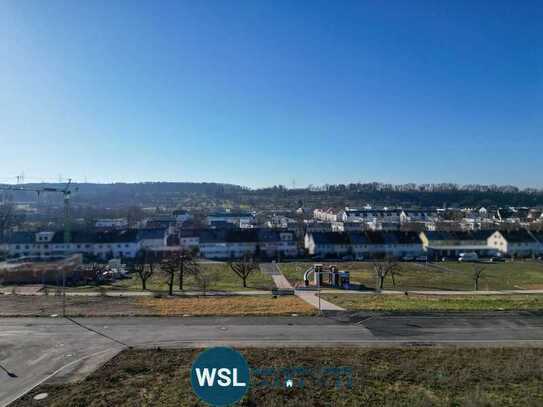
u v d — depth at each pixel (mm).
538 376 22922
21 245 87500
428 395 20703
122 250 89188
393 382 22172
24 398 20047
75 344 27484
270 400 20047
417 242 96625
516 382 22266
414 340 28703
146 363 24219
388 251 94875
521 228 111250
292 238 95438
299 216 173750
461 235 99125
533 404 19844
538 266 81062
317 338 28953
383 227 131250
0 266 65438
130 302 40094
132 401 19812
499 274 71500
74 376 22594
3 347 26875
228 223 143250
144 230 96500
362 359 25094
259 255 91438
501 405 19750
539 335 29781
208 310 36156
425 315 34750
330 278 58281
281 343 27906
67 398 20016
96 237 89938
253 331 30359
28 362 24484
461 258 88750
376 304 39344
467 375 22828
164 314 34531
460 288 57812
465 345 27734
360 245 94000
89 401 19766
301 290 53562
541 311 35938
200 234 94625
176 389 21094
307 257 89812
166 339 28547
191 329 30688
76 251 88500
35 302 40031
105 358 25094
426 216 164500
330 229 128000
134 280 62156
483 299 44156
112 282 60000
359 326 31719
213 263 81688
